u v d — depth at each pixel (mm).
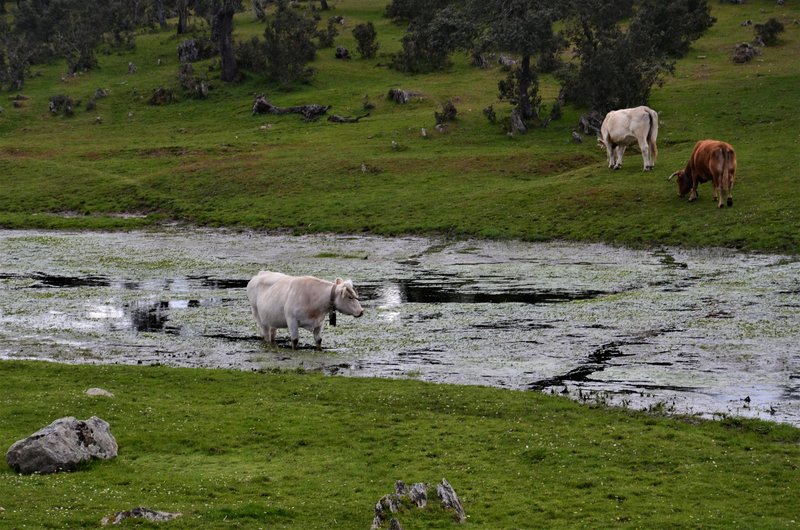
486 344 25562
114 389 21125
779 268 34344
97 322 29703
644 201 46125
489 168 58406
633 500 14336
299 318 25125
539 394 20344
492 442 17250
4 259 43562
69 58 99188
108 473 15469
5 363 23438
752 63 79000
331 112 78875
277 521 13273
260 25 109938
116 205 58500
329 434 17859
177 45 103312
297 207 53750
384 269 38719
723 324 26547
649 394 20453
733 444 17016
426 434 17766
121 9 118375
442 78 87188
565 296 31766
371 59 95312
